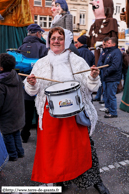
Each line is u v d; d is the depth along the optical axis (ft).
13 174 8.18
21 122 8.80
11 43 13.38
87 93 6.44
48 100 5.75
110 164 8.79
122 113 15.93
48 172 6.10
